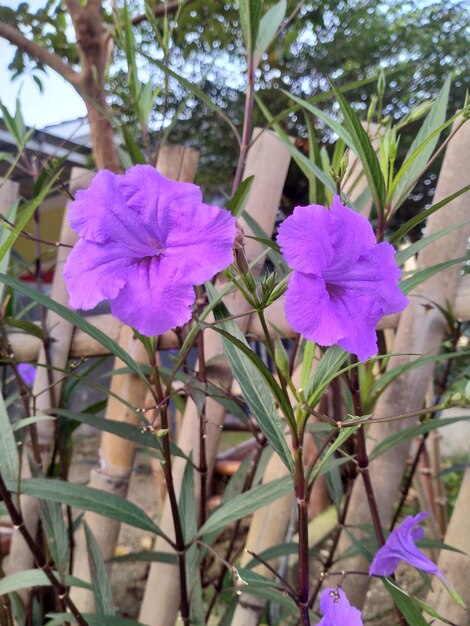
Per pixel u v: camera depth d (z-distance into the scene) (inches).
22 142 10.8
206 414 11.8
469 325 13.0
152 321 5.2
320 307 4.8
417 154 6.9
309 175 8.7
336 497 9.4
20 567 12.2
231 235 5.0
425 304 10.3
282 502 11.0
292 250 4.8
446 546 8.3
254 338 11.7
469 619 9.0
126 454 12.4
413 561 6.4
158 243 5.6
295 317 4.7
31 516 12.3
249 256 11.9
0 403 7.4
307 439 15.0
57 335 12.6
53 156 9.9
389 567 6.8
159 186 5.3
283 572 11.6
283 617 10.3
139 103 10.2
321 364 5.7
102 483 12.4
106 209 5.5
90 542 8.5
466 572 9.0
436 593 9.4
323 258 4.9
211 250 5.1
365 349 5.2
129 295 5.3
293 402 10.5
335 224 5.1
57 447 11.9
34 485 7.2
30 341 12.8
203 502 10.3
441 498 17.4
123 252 5.5
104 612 8.2
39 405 12.6
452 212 10.1
